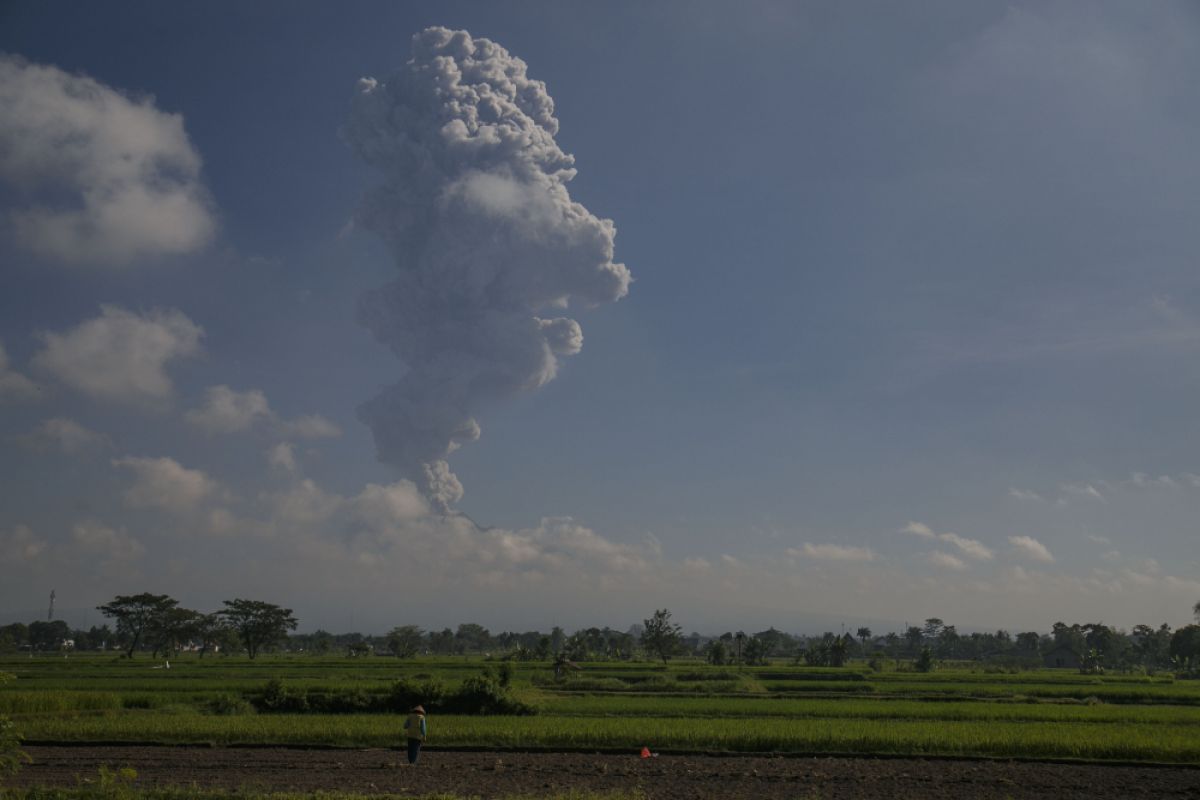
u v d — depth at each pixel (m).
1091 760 29.83
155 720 36.25
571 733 33.25
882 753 31.00
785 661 160.88
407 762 28.45
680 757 30.31
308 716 38.94
